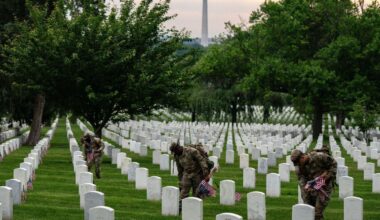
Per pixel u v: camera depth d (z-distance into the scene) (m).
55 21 42.81
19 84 42.31
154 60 42.75
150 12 42.97
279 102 86.06
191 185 22.44
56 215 22.41
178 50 47.59
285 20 68.75
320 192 20.28
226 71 76.94
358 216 20.89
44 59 41.31
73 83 41.44
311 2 70.19
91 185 23.41
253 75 68.56
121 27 41.88
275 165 39.56
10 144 46.56
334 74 66.12
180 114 101.12
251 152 43.97
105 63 40.88
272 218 22.97
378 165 40.84
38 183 30.17
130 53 40.75
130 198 26.30
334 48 66.88
